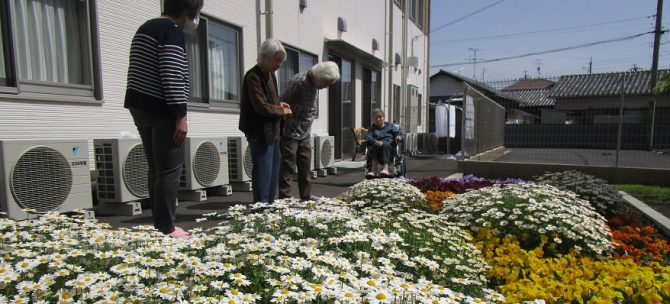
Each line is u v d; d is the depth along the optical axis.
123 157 4.05
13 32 3.82
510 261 2.43
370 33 12.89
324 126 9.85
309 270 1.84
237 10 6.80
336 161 10.40
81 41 4.50
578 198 4.11
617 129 9.59
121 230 2.35
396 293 1.62
